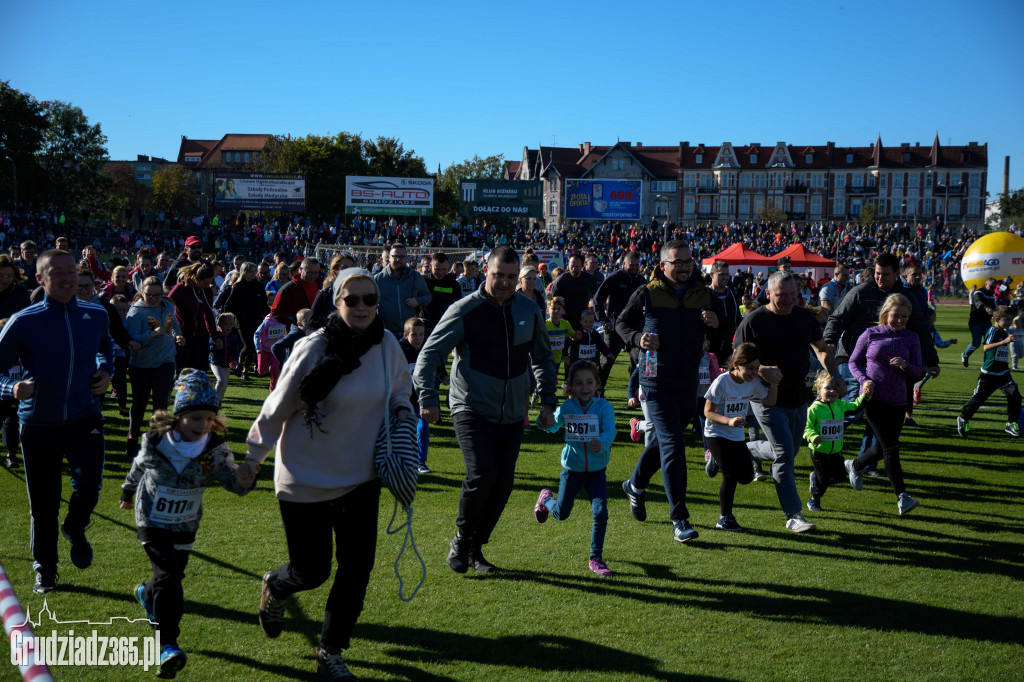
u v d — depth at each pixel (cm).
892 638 430
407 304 802
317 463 365
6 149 6931
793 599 482
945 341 2331
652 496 711
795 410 625
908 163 9825
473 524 495
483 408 495
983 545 590
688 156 9800
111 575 492
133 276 1407
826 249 5859
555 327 1024
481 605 463
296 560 373
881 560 554
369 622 438
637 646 416
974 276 2909
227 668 383
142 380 786
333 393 358
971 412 984
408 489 362
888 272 780
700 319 596
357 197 5609
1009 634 438
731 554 561
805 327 621
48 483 466
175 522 391
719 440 606
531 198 6284
